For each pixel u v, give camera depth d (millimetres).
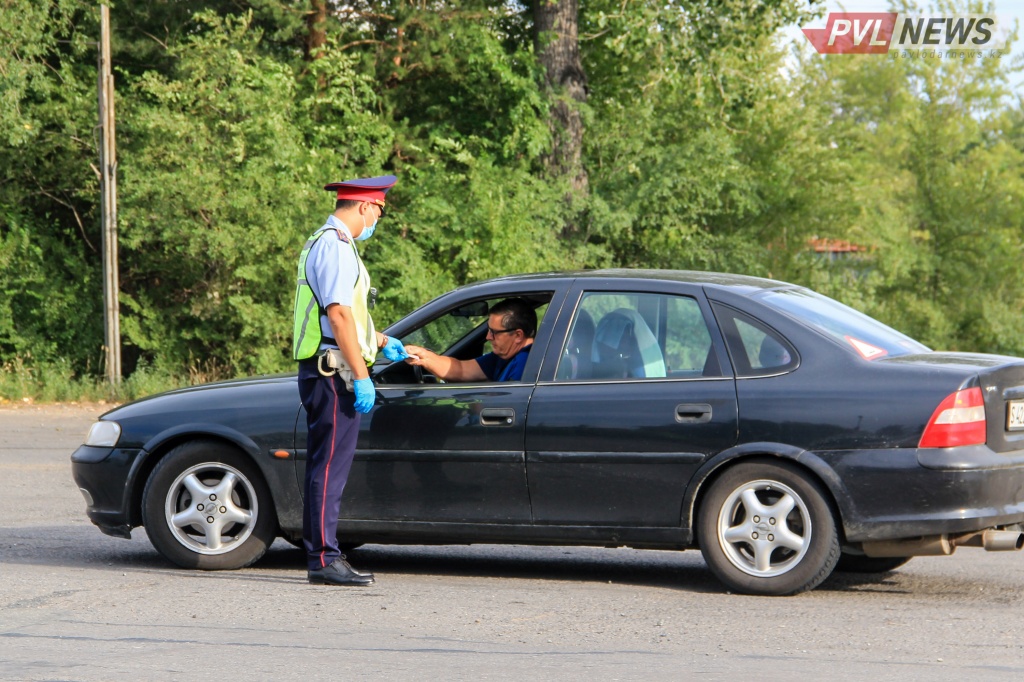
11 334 38562
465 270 40594
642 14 42344
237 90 37688
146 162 37031
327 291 10984
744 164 50438
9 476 19672
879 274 53406
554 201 42781
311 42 42844
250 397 12016
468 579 11945
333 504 11336
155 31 42188
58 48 40938
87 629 9422
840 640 9156
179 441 12242
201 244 36312
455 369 11742
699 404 10781
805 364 10703
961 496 10141
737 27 42562
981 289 55750
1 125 37281
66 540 14055
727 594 11008
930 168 56250
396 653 8680
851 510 10375
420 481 11453
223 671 8133
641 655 8656
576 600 10742
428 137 44719
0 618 9805
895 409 10312
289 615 9984
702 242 48500
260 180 36938
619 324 11312
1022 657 8641
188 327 38781
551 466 11094
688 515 10820
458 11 43344
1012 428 10609
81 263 40125
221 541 12039
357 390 11055
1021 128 63906
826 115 53219
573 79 44562
